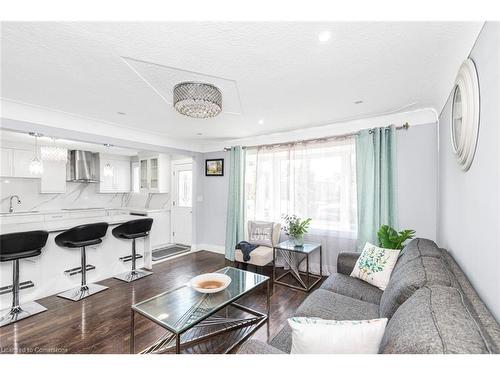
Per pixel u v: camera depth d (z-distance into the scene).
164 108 2.68
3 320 2.27
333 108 2.64
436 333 0.80
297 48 1.53
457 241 1.75
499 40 0.98
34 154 4.46
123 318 2.35
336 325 0.99
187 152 4.59
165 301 1.87
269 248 3.58
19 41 1.46
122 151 5.50
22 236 2.29
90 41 1.47
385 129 2.90
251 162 4.17
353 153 3.22
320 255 3.35
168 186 5.63
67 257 3.02
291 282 3.27
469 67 1.31
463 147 1.42
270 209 3.93
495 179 1.04
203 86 2.00
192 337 2.05
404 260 1.81
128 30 1.36
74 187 5.30
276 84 2.05
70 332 2.12
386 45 1.49
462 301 1.02
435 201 2.71
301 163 3.61
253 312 2.41
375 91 2.20
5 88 2.15
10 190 4.39
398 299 1.37
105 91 2.21
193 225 4.82
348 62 1.70
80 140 3.06
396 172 2.87
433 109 2.65
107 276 3.44
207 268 3.85
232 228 4.25
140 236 3.52
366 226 2.96
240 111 2.75
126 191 6.11
